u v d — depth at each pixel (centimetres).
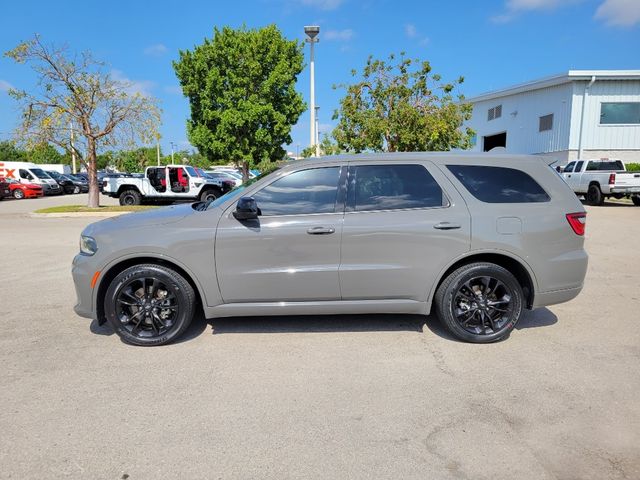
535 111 2717
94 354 416
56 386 356
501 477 253
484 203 432
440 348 427
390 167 441
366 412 318
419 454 273
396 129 1376
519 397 337
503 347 429
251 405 328
